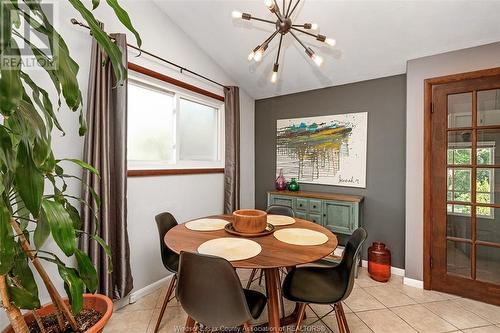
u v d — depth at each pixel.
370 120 2.89
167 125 2.60
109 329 1.76
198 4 2.29
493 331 1.76
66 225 0.92
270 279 1.39
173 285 1.79
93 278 1.08
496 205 2.08
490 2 1.77
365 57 2.55
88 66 1.83
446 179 2.27
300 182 3.43
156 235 2.36
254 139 3.86
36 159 0.84
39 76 1.57
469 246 2.20
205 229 1.75
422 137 2.37
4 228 0.75
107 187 1.80
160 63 2.37
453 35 2.08
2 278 0.91
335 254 2.72
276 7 1.57
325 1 2.03
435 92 2.30
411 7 1.94
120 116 1.90
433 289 2.33
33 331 1.13
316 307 2.06
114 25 1.98
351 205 2.70
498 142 2.08
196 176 2.84
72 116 1.75
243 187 3.65
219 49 2.85
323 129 3.22
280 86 3.36
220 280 1.10
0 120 1.31
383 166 2.81
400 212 2.72
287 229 1.78
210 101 3.08
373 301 2.15
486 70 2.06
